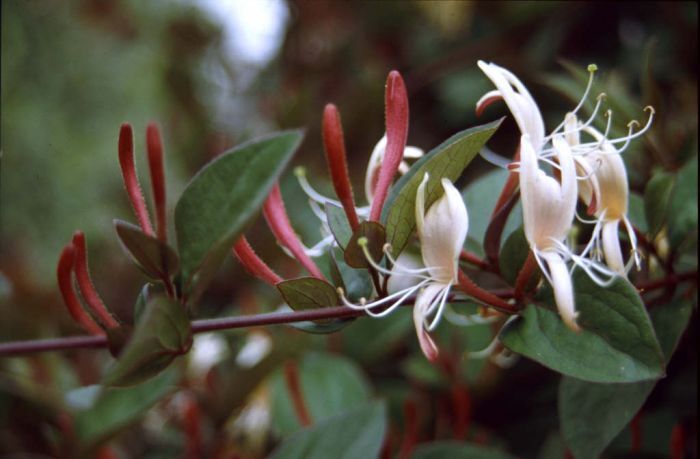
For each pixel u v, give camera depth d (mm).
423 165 319
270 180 310
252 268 341
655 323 374
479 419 517
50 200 1202
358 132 766
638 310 310
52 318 618
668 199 384
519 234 338
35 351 329
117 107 1226
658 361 306
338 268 332
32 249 1172
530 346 321
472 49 709
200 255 318
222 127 968
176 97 914
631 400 359
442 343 507
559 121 619
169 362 320
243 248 339
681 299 374
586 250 330
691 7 568
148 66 1156
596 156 337
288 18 850
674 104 580
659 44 623
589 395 365
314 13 834
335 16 834
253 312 574
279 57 886
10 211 1179
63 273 332
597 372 309
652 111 347
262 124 900
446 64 717
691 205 387
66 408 495
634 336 310
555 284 309
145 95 1189
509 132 690
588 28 654
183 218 318
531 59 668
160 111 1183
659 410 462
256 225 671
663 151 457
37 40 1143
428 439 509
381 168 339
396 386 556
